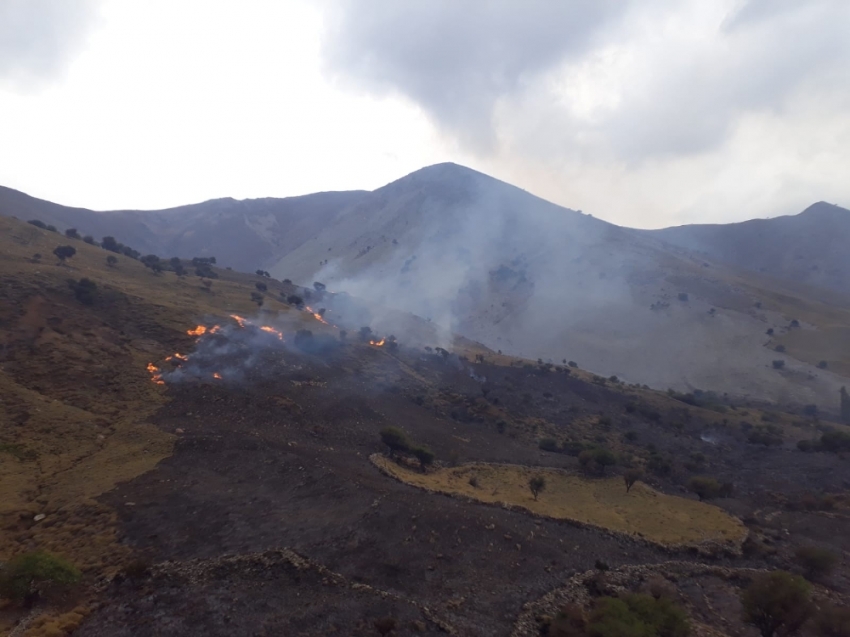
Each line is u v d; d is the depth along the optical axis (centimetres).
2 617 2206
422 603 2591
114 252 12038
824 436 7200
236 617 2283
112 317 6838
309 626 2273
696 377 13700
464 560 3092
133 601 2352
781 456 7131
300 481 3853
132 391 5297
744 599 2778
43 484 3547
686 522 4391
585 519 4122
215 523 3158
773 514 5053
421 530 3309
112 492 3444
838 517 4947
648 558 3625
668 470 6256
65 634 2112
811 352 13538
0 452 3778
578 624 2556
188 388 5666
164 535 2981
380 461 4725
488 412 7881
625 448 7206
